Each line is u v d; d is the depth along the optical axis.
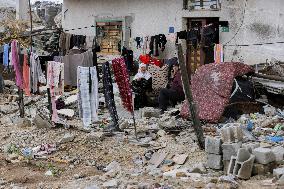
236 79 11.74
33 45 19.33
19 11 25.12
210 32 13.88
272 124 10.35
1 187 7.59
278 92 11.48
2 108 13.85
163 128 10.59
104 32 18.55
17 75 12.48
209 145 7.87
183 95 12.84
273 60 13.10
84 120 10.79
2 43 17.28
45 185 7.48
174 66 13.20
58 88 11.34
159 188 6.81
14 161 9.33
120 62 10.12
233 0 14.27
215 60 13.65
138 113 12.80
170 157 8.76
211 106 11.15
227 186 6.73
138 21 17.17
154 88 13.60
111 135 10.36
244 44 14.09
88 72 10.69
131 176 7.73
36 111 13.16
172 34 15.47
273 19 13.36
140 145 9.57
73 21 19.94
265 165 7.26
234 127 7.99
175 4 15.86
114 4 18.00
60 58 13.48
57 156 9.42
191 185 6.94
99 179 7.72
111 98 10.71
